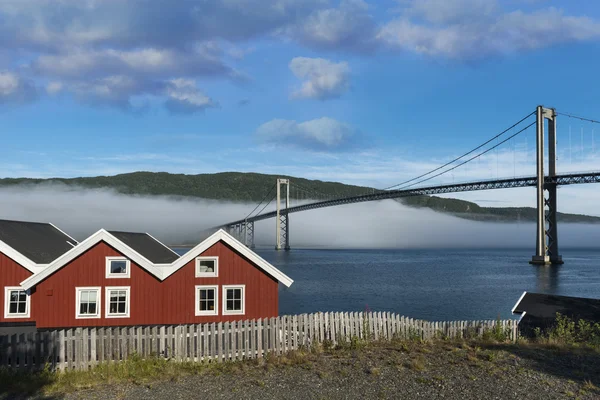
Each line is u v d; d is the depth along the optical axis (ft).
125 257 78.59
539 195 392.68
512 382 43.34
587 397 39.75
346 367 49.80
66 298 77.30
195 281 79.10
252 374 48.78
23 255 81.15
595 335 61.21
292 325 58.75
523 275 296.10
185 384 45.88
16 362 50.80
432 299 175.94
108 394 43.34
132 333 53.67
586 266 386.11
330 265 411.95
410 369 48.06
